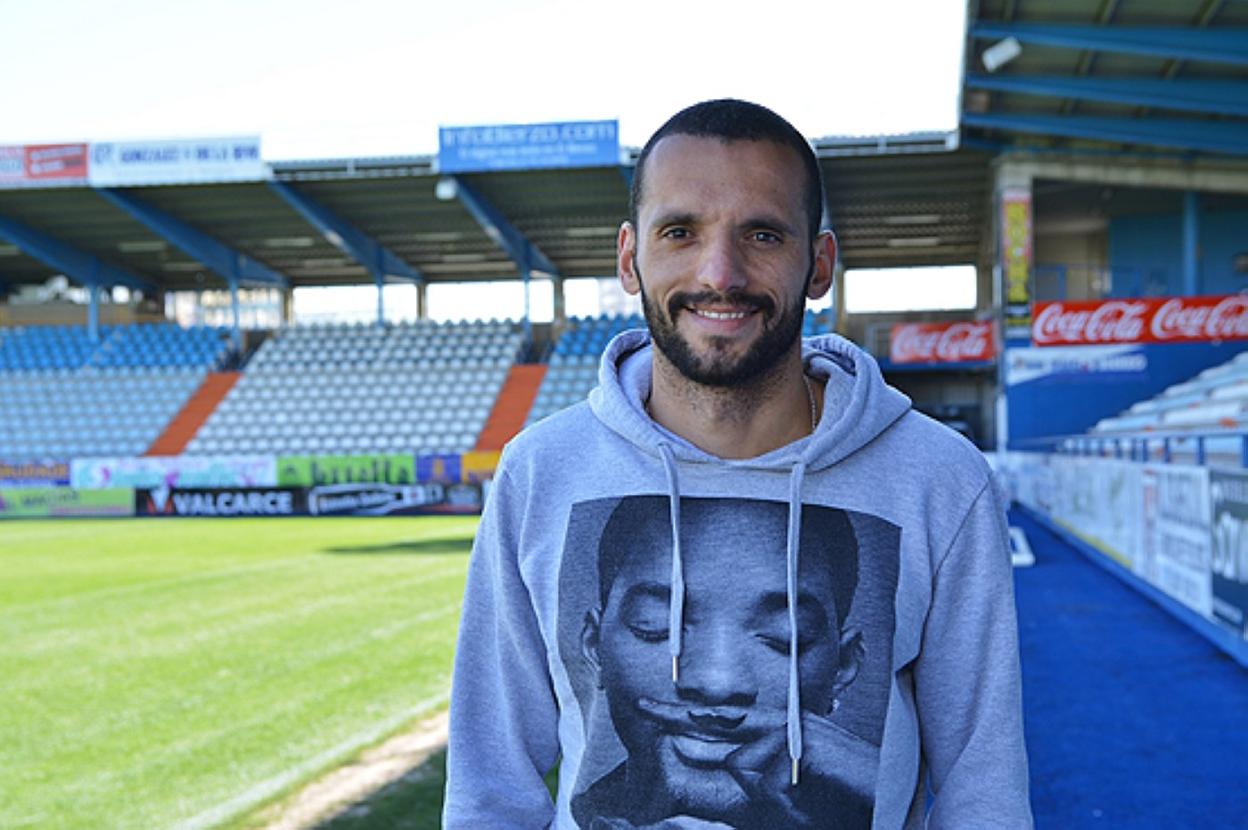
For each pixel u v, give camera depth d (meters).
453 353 25.25
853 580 1.23
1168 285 21.47
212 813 3.67
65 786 4.00
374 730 4.73
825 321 25.20
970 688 1.27
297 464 20.02
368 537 14.88
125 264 26.39
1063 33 12.57
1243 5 11.88
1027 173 17.73
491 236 22.86
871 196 20.56
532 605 1.34
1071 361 17.80
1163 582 7.70
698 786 1.20
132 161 19.25
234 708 5.18
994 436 23.39
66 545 14.14
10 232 22.94
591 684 1.26
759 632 1.22
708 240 1.23
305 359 25.55
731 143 1.22
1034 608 7.88
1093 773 3.92
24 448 23.50
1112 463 9.70
